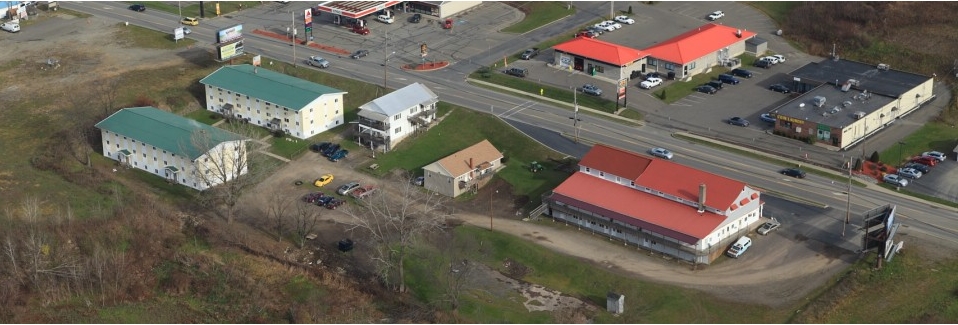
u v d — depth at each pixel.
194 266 167.62
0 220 176.75
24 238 169.50
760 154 197.00
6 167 196.88
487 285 162.50
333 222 179.75
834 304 152.62
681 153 197.88
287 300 160.38
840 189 183.88
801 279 159.12
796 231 171.12
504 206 184.50
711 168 191.75
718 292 157.25
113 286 161.75
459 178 187.00
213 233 174.62
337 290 161.75
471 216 181.62
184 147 189.62
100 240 172.00
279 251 171.00
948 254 163.38
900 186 183.88
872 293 155.00
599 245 171.25
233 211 182.88
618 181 180.88
